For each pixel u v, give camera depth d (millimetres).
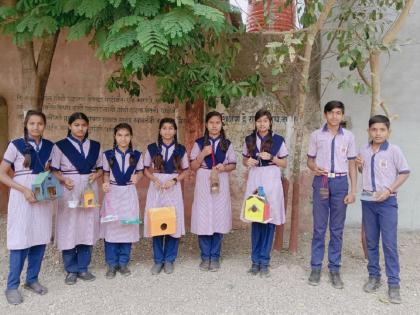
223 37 4887
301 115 4672
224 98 4742
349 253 4875
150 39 3164
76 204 3795
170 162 4242
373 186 3746
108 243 4152
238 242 5336
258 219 3969
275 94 5168
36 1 3887
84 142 3986
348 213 5715
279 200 4152
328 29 5129
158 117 5949
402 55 5457
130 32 3363
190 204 5773
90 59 5945
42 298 3682
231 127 5707
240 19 5215
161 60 4301
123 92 5938
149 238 5422
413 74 5453
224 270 4371
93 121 5988
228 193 4398
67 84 5973
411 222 5648
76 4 3648
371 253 3875
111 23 3654
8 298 3582
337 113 3844
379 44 4398
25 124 3623
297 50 4844
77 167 3900
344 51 4496
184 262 4617
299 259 4695
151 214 4078
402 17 4422
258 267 4270
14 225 3543
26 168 3576
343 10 4898
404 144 5531
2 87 6059
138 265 4508
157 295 3762
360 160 3863
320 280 4078
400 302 3613
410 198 5617
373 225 3826
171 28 3174
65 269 4059
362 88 4531
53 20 3824
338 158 3900
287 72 5328
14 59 6016
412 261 4676
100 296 3730
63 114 5996
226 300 3676
